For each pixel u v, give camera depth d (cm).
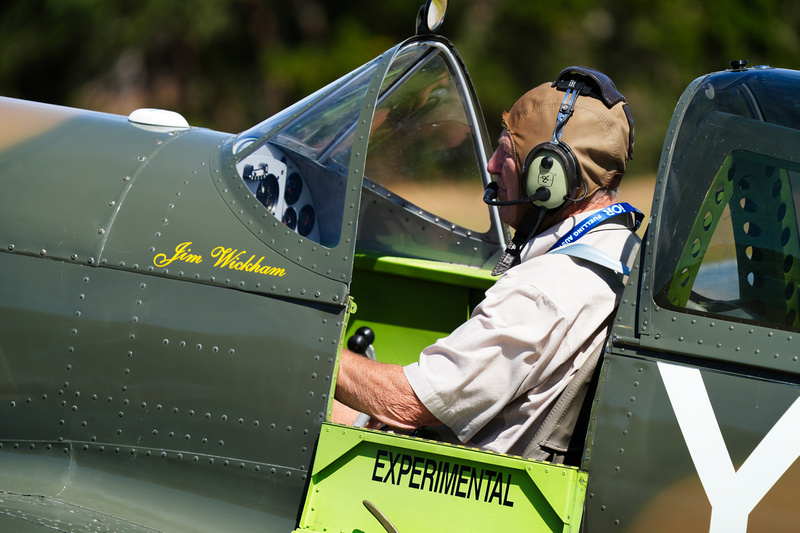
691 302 637
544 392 656
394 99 937
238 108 4194
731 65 738
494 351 644
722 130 678
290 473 677
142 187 748
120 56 4181
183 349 688
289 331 679
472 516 627
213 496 695
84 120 838
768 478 604
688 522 612
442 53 912
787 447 603
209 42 4178
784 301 636
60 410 708
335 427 652
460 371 649
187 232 717
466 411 657
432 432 705
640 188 4147
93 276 709
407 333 1009
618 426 625
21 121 824
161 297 698
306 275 688
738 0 4316
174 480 700
